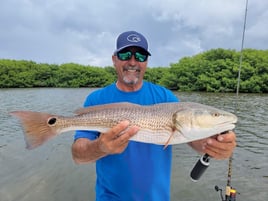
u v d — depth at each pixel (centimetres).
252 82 1368
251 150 344
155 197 81
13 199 223
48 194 231
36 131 77
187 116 73
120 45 87
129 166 80
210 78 1490
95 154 71
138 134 75
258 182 248
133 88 89
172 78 1634
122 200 81
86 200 223
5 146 366
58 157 319
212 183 246
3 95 1270
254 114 627
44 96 1225
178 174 265
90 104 89
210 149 74
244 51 1638
